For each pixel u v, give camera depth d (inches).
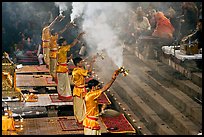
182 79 537.6
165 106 480.4
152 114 478.0
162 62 636.1
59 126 470.9
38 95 572.7
